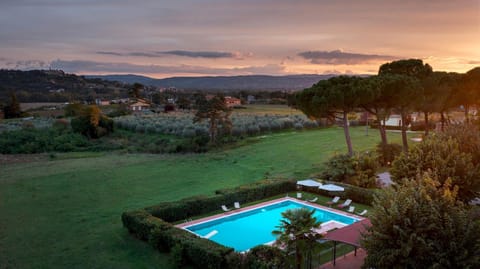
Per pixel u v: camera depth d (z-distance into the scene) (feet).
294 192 79.56
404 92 94.27
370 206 68.44
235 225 61.36
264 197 75.05
